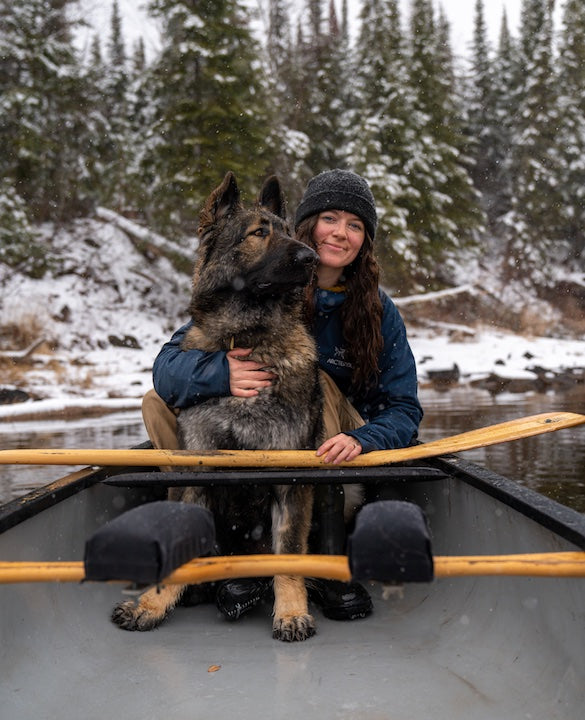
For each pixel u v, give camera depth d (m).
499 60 36.19
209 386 2.72
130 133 29.45
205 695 1.97
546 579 1.98
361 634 2.48
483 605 2.40
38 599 2.28
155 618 2.54
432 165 27.98
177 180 20.45
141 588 2.93
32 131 20.06
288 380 2.81
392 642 2.39
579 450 8.06
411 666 2.16
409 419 3.13
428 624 2.56
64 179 21.81
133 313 21.14
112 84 31.64
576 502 5.35
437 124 29.53
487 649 2.18
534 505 1.99
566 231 33.06
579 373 20.70
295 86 29.39
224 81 20.66
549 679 1.85
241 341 2.84
